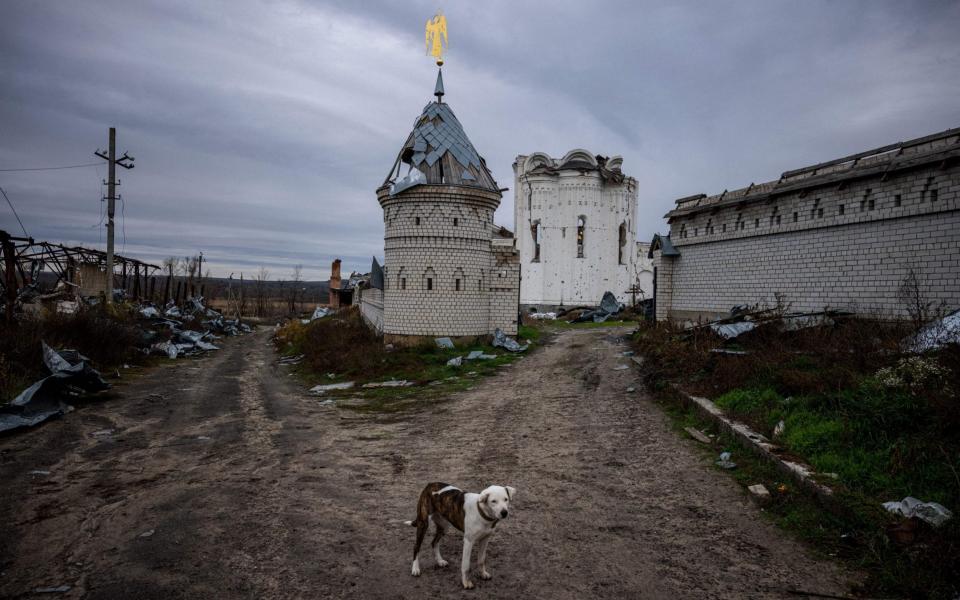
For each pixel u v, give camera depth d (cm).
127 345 2803
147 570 647
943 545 593
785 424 1033
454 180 2648
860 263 1728
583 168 5441
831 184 1819
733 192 2355
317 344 3247
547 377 2050
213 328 5047
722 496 864
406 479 995
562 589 600
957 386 898
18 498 897
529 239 5638
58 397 1642
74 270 4244
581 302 5469
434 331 2638
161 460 1138
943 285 1481
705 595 584
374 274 3191
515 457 1120
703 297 2517
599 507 839
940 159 1452
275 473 1037
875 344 1298
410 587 606
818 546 679
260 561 670
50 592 596
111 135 3562
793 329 1675
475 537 588
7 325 2195
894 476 766
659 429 1277
